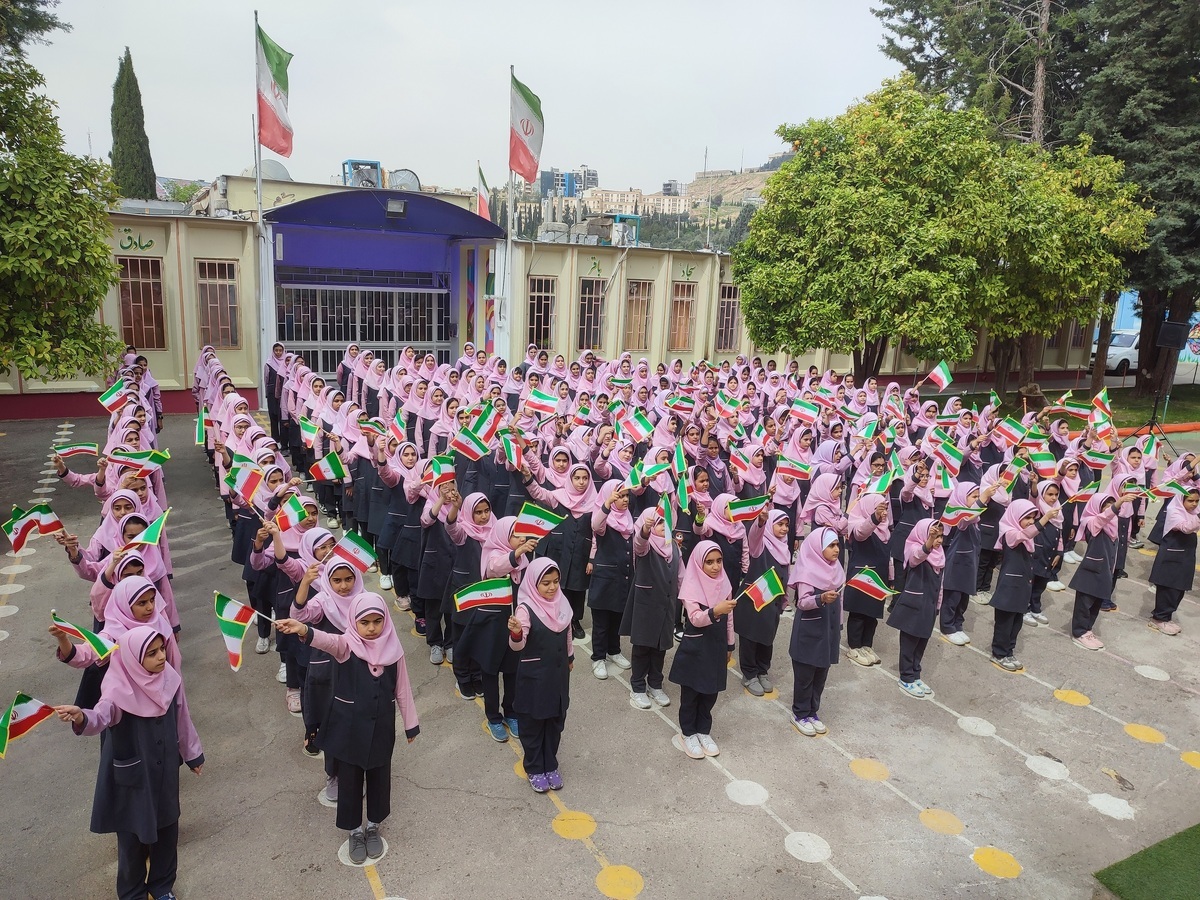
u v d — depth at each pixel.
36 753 7.02
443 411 14.14
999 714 8.50
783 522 8.62
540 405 13.03
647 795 6.82
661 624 7.91
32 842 5.93
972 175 19.33
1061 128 24.77
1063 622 11.05
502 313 24.06
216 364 17.39
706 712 7.47
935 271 18.98
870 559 9.34
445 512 8.55
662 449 10.84
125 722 4.98
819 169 20.17
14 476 14.89
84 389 19.70
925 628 8.56
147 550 7.65
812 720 8.01
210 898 5.46
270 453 9.32
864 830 6.54
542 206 33.28
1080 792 7.23
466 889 5.65
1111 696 9.01
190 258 20.02
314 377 15.10
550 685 6.51
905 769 7.43
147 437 11.13
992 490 9.96
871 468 11.20
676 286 26.83
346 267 25.25
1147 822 6.86
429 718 7.83
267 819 6.28
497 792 6.75
